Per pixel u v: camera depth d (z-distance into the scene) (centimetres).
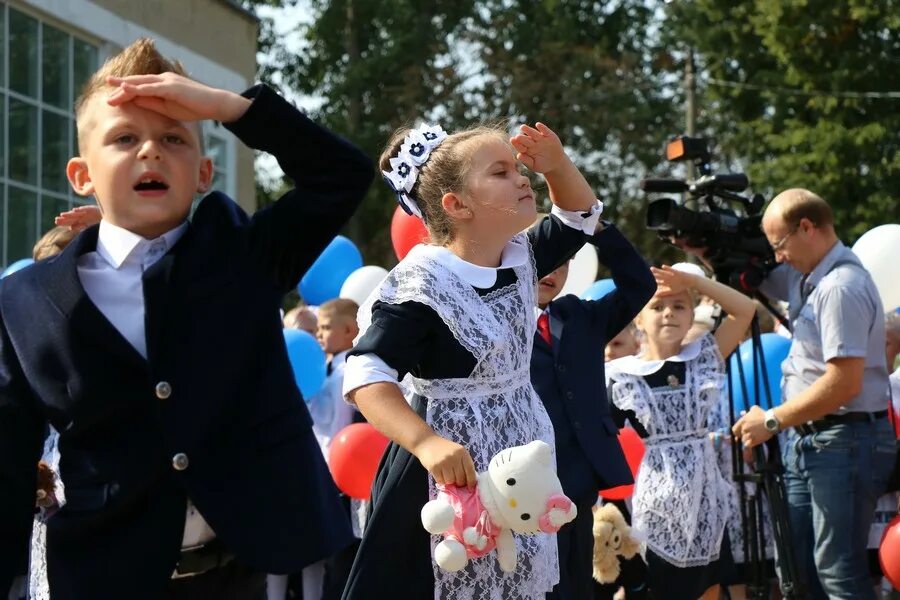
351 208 326
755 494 625
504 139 372
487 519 321
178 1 1340
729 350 636
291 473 314
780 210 626
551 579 355
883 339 618
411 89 2953
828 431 612
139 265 320
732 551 661
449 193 356
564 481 479
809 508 630
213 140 1440
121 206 316
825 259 622
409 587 347
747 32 2827
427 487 350
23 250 1139
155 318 309
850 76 2670
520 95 2930
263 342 323
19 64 1120
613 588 651
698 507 628
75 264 318
